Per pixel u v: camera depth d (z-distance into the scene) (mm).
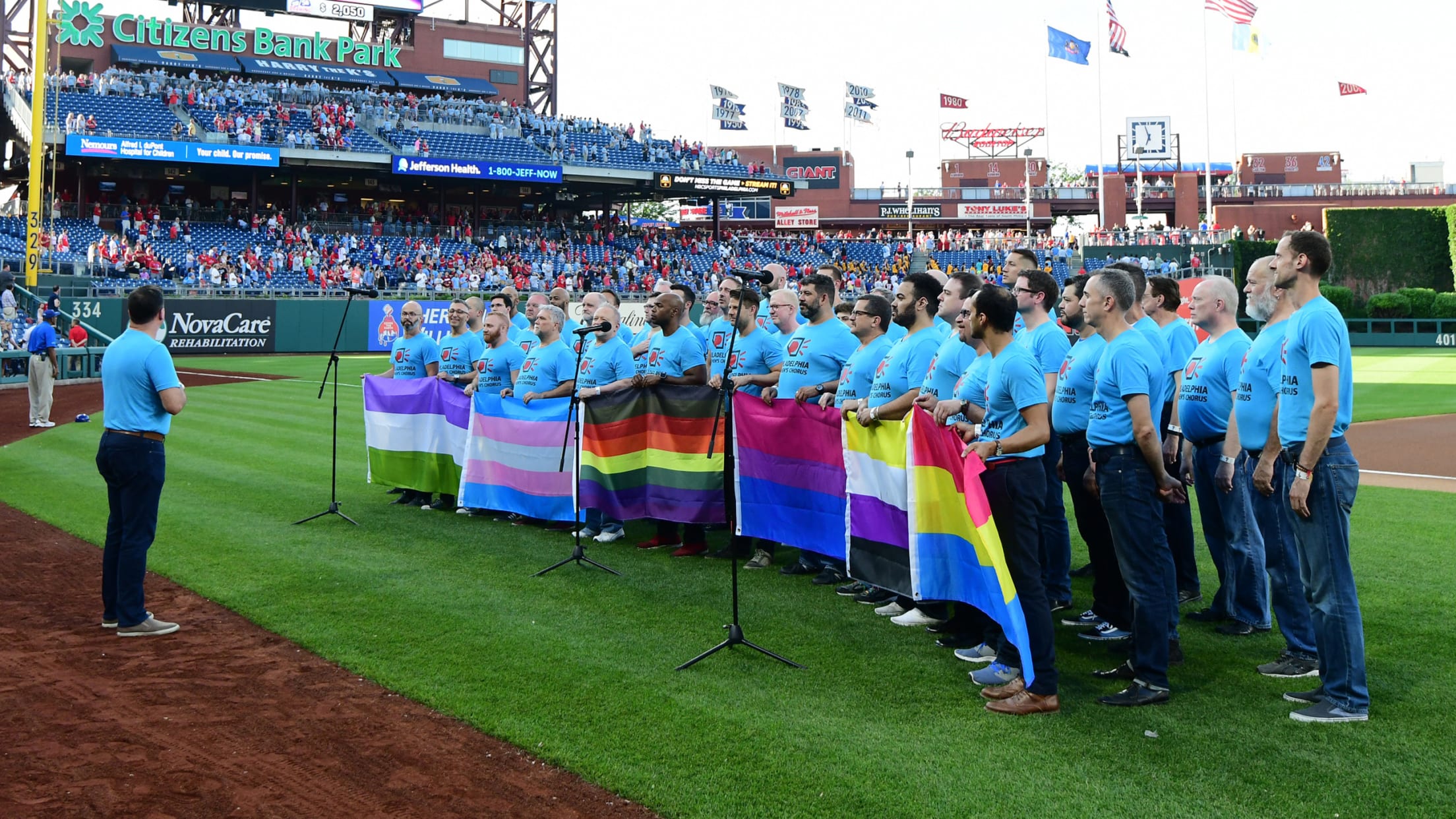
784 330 8336
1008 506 4945
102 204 40344
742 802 3957
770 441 7535
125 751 4414
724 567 7773
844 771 4223
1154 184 74500
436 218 46906
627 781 4121
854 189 71938
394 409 10141
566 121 51844
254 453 12938
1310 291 4805
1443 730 4594
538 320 9227
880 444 6379
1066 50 47562
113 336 32062
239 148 38312
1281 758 4340
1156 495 5059
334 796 4016
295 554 7875
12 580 7195
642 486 8320
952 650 5812
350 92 47594
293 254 38812
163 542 8172
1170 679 5379
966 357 6082
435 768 4270
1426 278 47781
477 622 6199
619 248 49188
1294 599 5379
